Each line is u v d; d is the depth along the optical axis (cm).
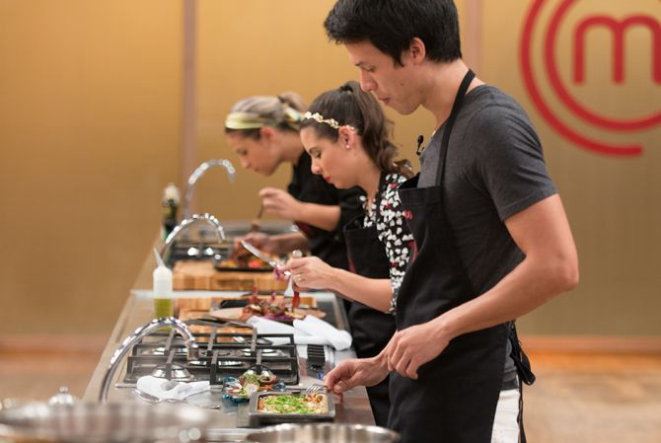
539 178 233
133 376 279
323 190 498
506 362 268
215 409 253
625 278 875
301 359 317
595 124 864
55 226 867
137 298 421
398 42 247
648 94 862
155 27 857
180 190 870
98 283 872
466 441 257
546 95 863
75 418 160
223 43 862
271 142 505
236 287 465
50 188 863
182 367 284
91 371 800
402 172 354
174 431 150
